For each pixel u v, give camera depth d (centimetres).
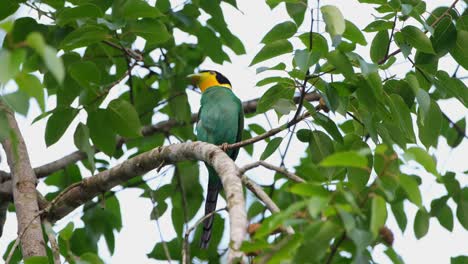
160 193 1327
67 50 1016
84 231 1295
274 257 585
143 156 1055
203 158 945
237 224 684
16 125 1155
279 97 971
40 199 1146
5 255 1187
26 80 620
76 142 1023
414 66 991
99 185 1097
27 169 1134
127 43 1129
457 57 996
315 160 991
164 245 1060
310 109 957
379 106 960
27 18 991
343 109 910
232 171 809
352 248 618
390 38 947
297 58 838
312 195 599
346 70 848
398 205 1091
